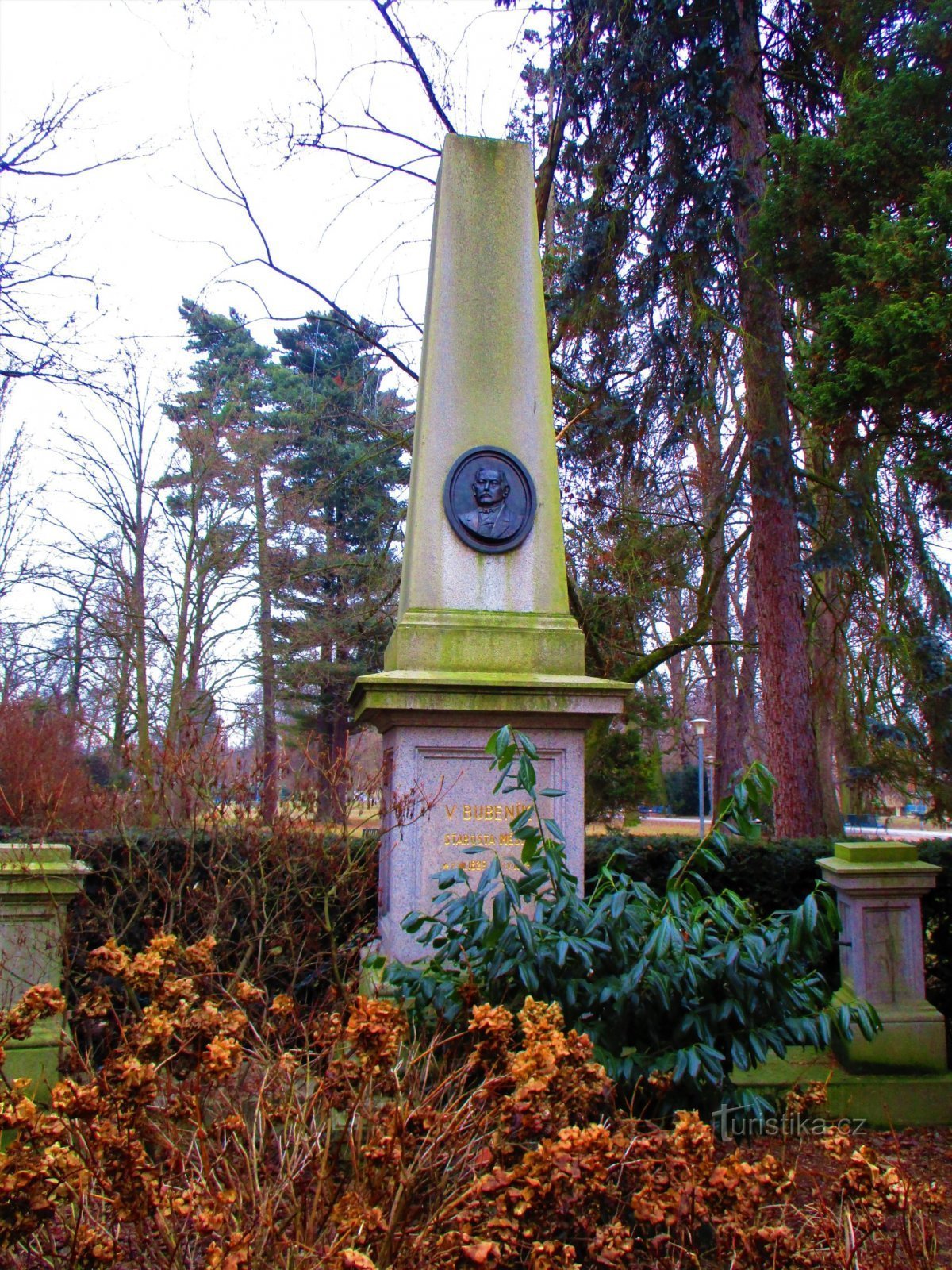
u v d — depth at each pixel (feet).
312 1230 7.04
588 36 35.19
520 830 11.55
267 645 64.69
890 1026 17.56
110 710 64.44
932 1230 8.16
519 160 21.61
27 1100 7.26
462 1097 9.47
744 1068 10.67
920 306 22.74
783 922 12.40
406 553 20.30
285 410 72.54
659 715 57.16
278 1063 9.57
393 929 17.21
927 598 33.71
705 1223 8.31
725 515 41.52
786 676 35.42
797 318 36.83
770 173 34.65
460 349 20.49
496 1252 6.52
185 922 18.12
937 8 26.66
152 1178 7.32
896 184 28.35
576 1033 10.02
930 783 31.37
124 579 61.77
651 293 36.40
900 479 33.30
